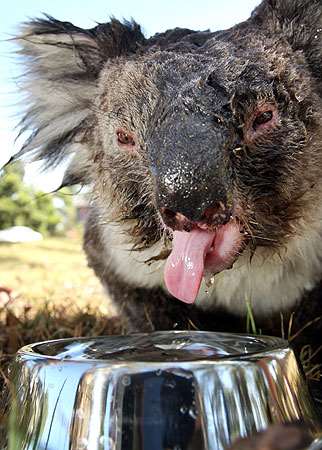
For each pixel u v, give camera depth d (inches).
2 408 7.5
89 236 12.8
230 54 9.8
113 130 10.3
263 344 7.6
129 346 7.6
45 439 6.6
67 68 12.1
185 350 7.4
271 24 10.9
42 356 7.1
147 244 10.1
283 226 9.5
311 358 11.4
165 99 9.0
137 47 11.2
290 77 9.8
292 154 9.4
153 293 11.5
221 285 10.9
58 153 12.8
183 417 6.4
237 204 8.7
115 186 10.4
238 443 6.1
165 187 8.1
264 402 6.6
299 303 11.2
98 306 16.3
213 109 8.7
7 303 15.4
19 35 12.0
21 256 42.1
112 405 6.4
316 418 7.3
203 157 8.2
